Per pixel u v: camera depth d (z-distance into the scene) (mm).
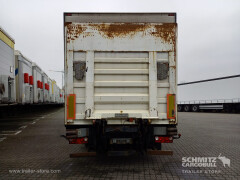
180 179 4363
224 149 7027
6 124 14547
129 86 5004
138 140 5160
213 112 30297
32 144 8008
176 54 5004
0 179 4430
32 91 22250
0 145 7863
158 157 6051
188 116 22531
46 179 4395
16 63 18375
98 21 5102
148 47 5004
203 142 8227
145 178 4406
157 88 5004
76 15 5082
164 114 4984
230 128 12461
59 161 5723
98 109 4969
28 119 18297
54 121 16547
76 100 4930
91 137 5238
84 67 4945
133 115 4914
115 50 4988
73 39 4957
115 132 5082
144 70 5035
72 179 4375
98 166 5230
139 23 5020
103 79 5023
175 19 5152
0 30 13172
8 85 14656
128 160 5762
